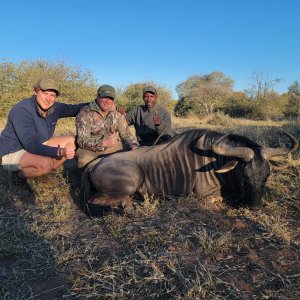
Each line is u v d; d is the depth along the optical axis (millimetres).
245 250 3322
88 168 4785
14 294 2803
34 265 3182
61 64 18031
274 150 4422
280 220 3916
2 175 5547
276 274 2916
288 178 5289
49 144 5340
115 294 2699
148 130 6648
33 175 5082
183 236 3559
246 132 9500
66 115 5746
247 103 36406
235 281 2848
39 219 4168
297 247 3359
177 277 2889
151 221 4016
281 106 35656
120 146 5520
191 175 4723
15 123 4934
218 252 3299
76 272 3059
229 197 4742
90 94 18312
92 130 5254
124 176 4457
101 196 4531
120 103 25484
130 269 3014
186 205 4535
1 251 3377
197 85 42438
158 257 3160
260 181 4176
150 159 4793
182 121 22094
